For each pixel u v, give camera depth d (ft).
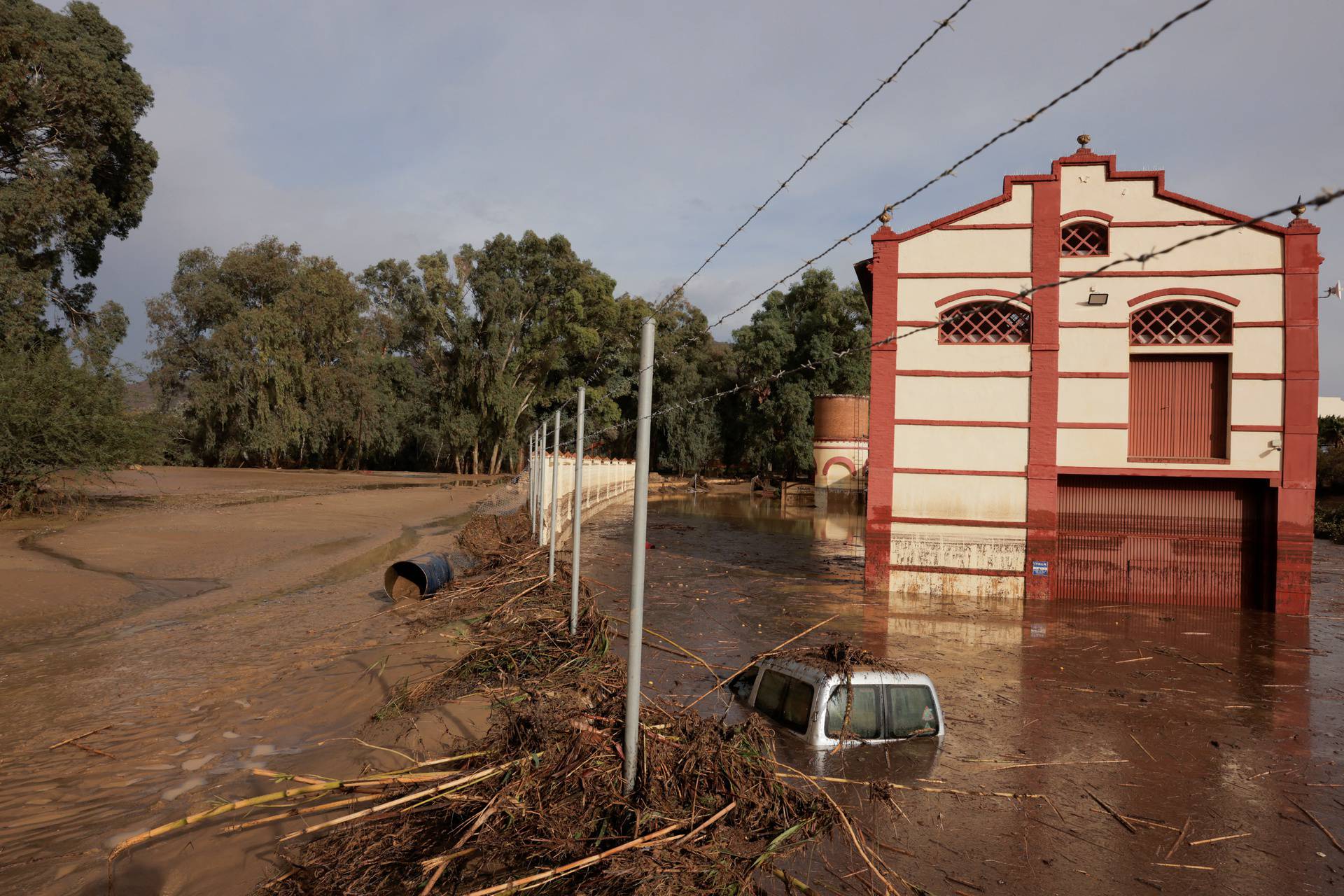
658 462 247.09
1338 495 140.15
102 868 17.15
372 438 223.71
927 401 61.05
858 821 20.34
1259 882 18.86
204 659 37.42
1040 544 59.06
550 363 210.79
